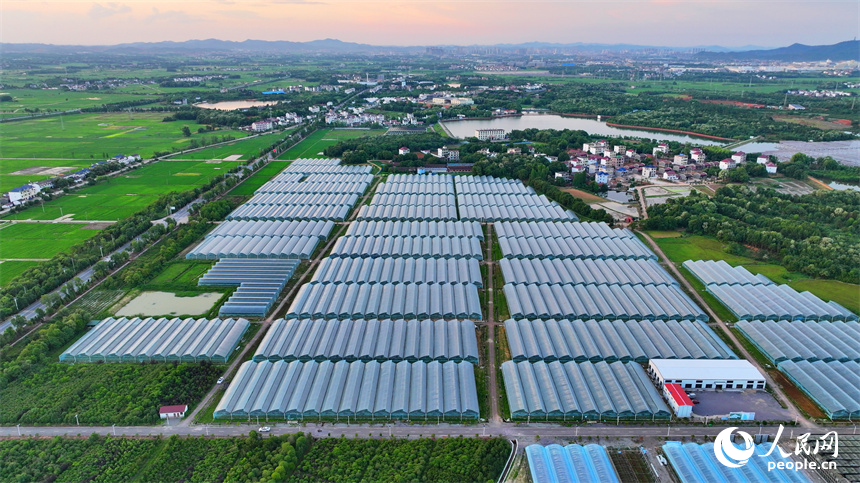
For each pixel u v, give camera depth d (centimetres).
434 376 16575
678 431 14662
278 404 15175
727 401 15862
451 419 15112
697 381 16288
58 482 12888
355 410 15175
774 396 16162
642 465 13388
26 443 14088
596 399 15650
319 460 13600
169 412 15100
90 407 15500
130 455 13750
